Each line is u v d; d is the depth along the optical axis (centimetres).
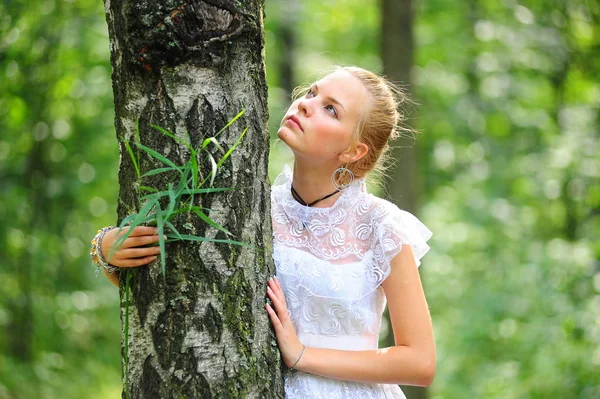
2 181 785
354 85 274
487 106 948
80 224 880
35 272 831
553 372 688
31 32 727
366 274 277
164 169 221
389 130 284
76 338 884
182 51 229
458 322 855
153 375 229
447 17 946
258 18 241
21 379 756
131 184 234
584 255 772
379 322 286
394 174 582
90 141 860
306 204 283
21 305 813
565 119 898
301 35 1084
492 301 827
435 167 1015
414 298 273
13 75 731
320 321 273
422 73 979
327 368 258
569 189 859
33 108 765
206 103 232
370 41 1017
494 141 973
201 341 229
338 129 269
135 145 233
